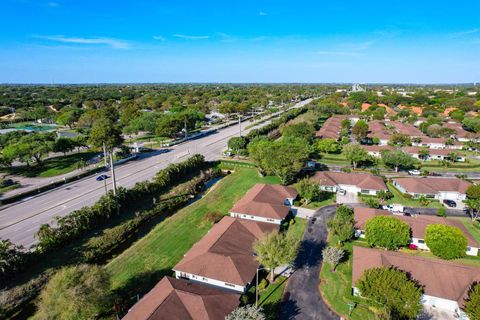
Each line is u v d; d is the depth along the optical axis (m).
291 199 66.12
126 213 60.50
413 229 51.25
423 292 37.44
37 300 37.88
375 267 38.25
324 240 52.47
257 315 30.73
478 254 48.81
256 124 156.75
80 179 78.62
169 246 50.47
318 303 38.12
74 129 146.62
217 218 59.00
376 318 34.16
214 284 40.06
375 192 71.25
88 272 33.75
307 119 140.00
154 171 85.31
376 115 170.62
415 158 95.69
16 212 59.78
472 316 31.67
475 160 101.19
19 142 91.88
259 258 40.62
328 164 95.25
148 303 33.62
